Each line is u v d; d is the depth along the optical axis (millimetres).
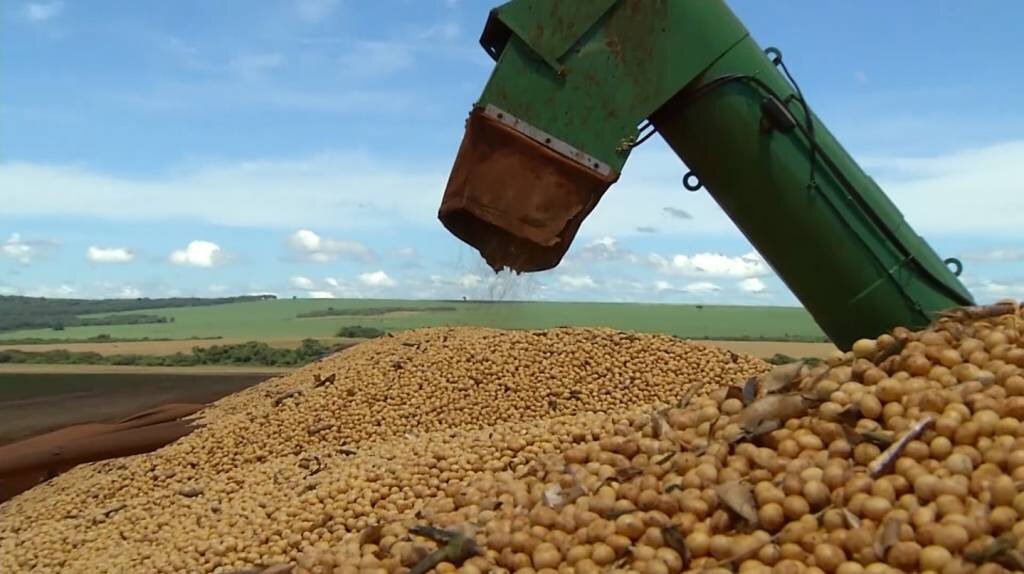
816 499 292
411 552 328
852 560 271
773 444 331
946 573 252
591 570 300
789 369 368
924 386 334
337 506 574
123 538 707
